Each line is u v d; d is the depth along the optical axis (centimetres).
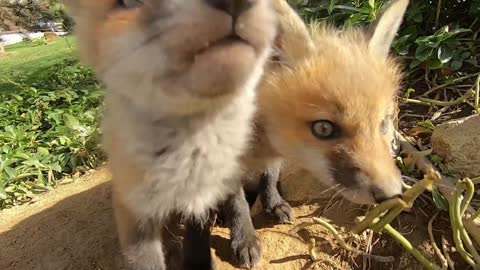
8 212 28
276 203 23
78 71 55
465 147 21
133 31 14
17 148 35
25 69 76
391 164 17
